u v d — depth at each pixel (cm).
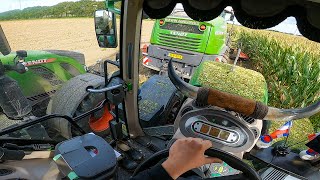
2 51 238
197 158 105
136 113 283
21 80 321
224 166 197
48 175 171
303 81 559
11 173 184
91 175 148
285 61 654
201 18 170
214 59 661
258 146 261
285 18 147
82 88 312
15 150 186
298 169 246
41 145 238
